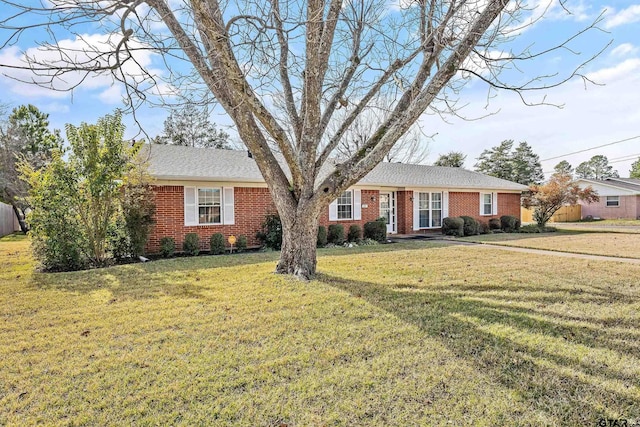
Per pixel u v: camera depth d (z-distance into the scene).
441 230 17.95
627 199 30.02
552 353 3.53
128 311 4.97
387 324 4.35
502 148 43.25
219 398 2.80
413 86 6.37
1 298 5.72
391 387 2.93
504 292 5.83
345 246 12.83
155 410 2.66
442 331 4.12
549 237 15.66
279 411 2.63
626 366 3.26
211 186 12.24
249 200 12.98
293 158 6.64
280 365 3.32
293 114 7.32
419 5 6.52
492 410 2.62
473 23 5.33
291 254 7.15
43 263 8.65
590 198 20.77
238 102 6.00
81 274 7.64
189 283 6.65
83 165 8.73
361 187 15.69
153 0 5.70
